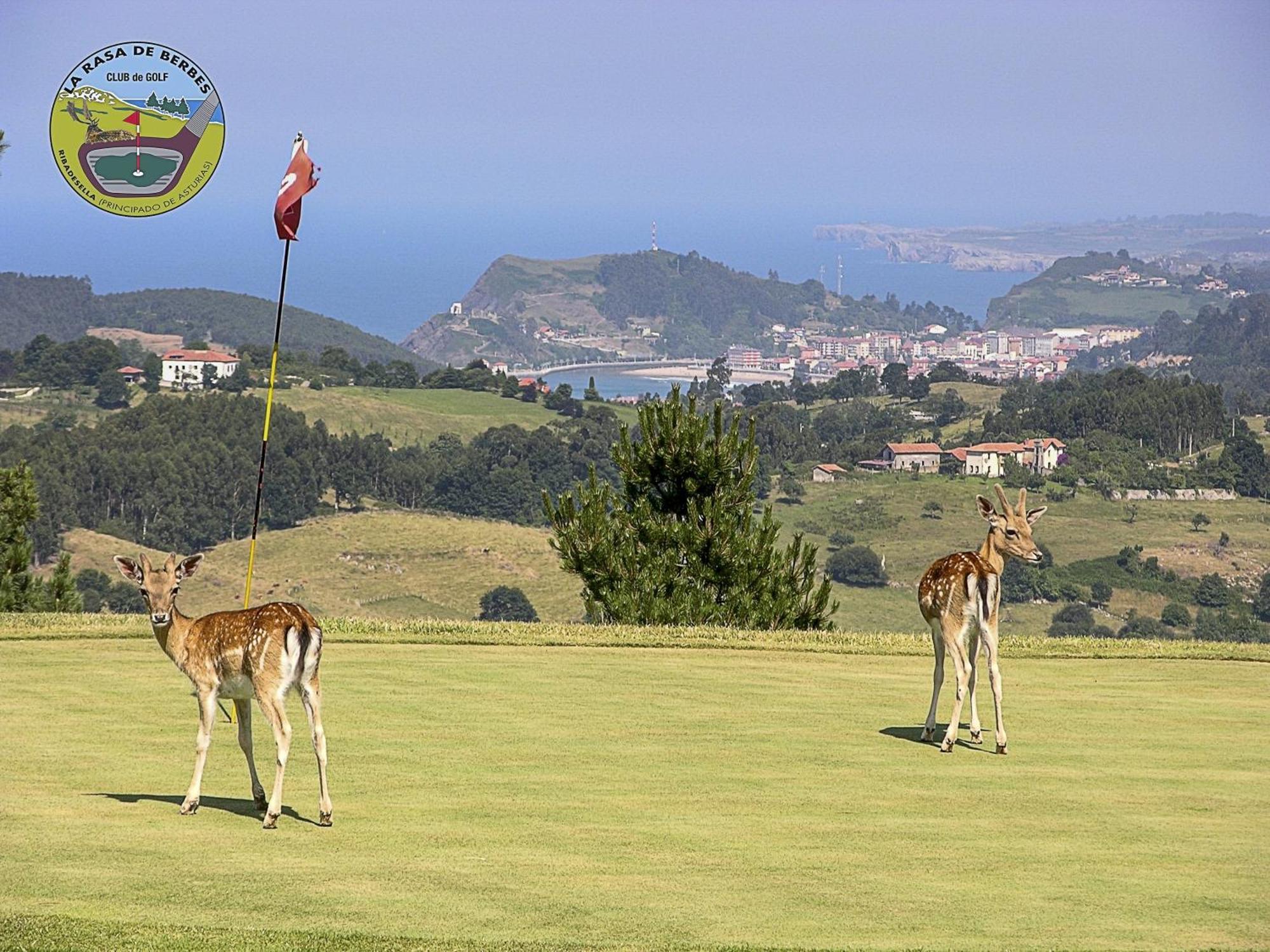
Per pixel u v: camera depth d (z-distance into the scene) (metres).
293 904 19.53
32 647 40.72
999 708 29.83
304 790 25.92
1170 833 23.80
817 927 18.84
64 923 18.33
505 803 25.00
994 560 32.22
